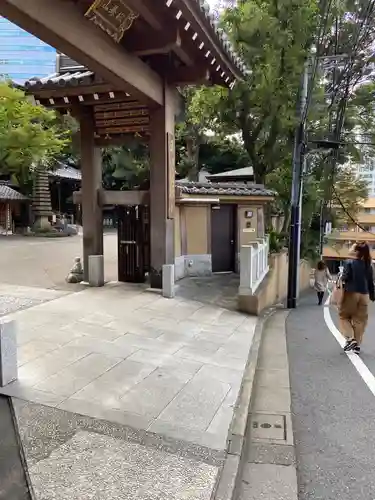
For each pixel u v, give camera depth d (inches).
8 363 161.3
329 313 392.2
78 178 1277.1
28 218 1175.0
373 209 1439.5
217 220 513.0
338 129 581.9
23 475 109.0
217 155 1110.4
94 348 209.8
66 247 716.0
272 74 534.9
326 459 128.8
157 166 352.5
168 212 356.5
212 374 186.7
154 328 255.6
